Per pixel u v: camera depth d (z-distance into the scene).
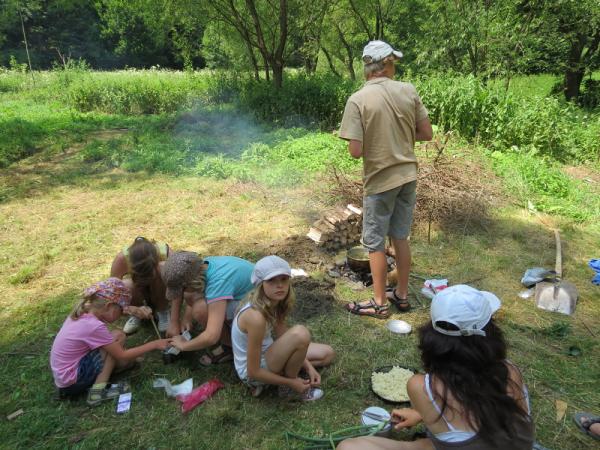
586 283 4.24
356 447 2.12
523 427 1.79
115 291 2.88
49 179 7.19
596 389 2.94
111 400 2.84
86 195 6.47
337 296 4.00
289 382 2.73
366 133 3.29
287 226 5.40
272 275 2.50
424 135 3.51
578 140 8.54
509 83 11.61
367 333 3.51
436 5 11.99
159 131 10.31
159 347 3.02
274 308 2.68
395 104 3.27
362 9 14.95
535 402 2.83
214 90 13.41
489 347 1.80
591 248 4.93
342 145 8.20
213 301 2.88
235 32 13.47
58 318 3.72
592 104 14.49
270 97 11.23
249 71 14.62
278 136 9.24
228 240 5.04
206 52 16.61
